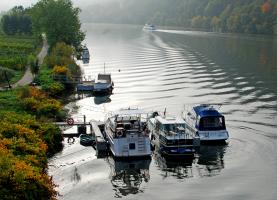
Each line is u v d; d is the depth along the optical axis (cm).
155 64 13025
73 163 5169
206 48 17638
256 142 5800
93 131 6050
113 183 4628
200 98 8362
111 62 13638
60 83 8956
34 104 6700
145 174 4900
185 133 5503
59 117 6744
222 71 11519
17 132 4897
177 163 5228
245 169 4972
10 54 11712
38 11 14100
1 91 7512
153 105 7881
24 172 3675
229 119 6825
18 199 3444
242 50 16638
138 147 5344
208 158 5350
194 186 4559
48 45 15125
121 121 5759
